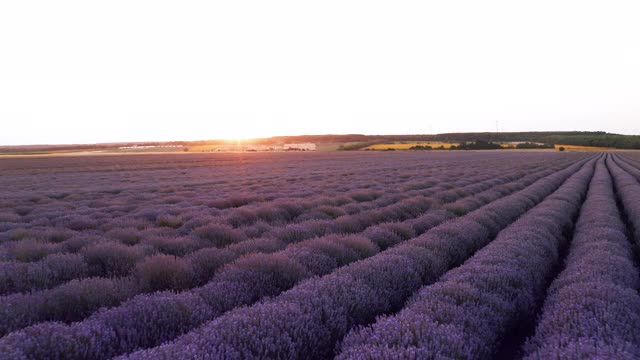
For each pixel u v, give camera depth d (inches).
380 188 831.7
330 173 1441.9
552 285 234.2
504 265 245.3
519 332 204.5
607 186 818.2
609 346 133.4
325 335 167.6
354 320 188.1
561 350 136.6
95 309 191.8
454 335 147.6
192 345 134.0
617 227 382.9
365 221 438.0
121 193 894.4
